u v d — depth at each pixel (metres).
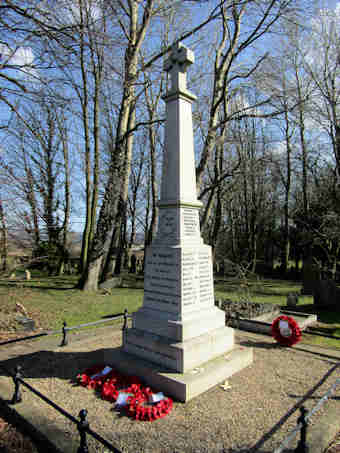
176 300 5.83
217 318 6.32
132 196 33.38
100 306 12.43
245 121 27.34
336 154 21.72
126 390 5.07
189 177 6.46
